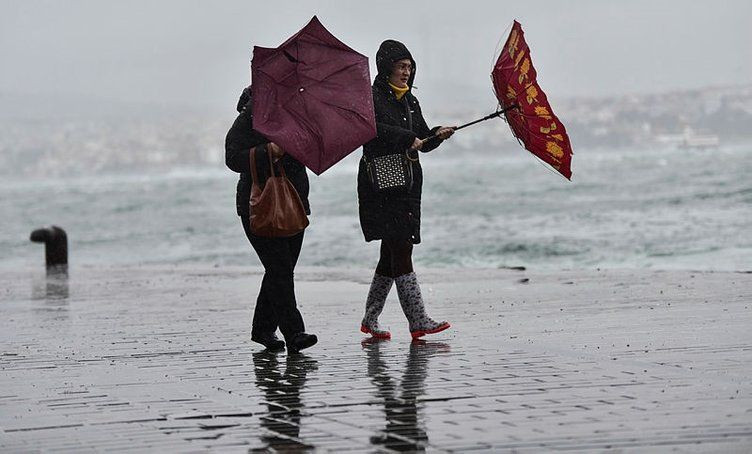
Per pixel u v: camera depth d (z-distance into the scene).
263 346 19.33
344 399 13.38
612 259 45.75
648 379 13.82
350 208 102.00
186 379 15.66
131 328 23.12
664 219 63.41
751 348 16.20
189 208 126.62
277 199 17.50
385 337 19.48
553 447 10.23
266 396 13.88
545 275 32.31
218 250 67.38
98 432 11.89
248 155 17.62
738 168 141.00
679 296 24.45
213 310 26.58
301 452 10.48
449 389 13.74
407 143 18.14
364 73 17.48
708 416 11.34
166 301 29.55
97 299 31.08
